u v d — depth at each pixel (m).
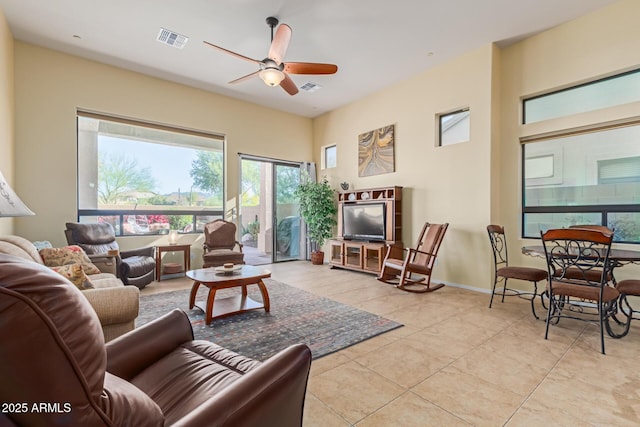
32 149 3.83
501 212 4.07
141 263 3.88
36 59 3.84
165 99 4.86
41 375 0.54
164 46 3.89
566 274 3.02
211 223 5.14
